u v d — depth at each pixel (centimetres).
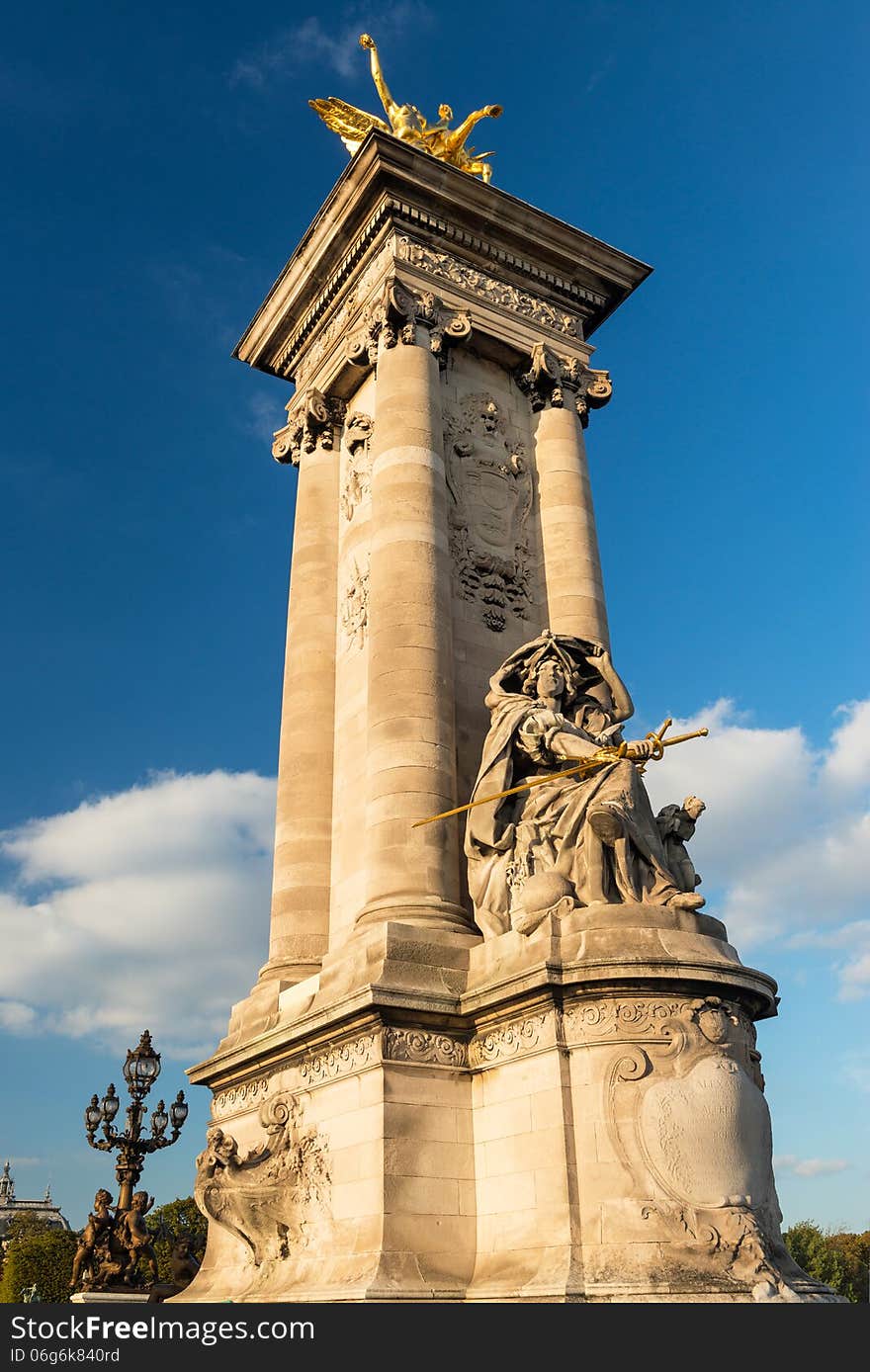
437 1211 1330
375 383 1983
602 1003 1302
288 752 1964
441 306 2008
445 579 1783
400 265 2005
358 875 1781
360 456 2084
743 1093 1273
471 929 1531
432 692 1675
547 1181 1262
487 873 1523
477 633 1869
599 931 1334
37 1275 6156
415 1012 1398
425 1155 1350
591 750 1532
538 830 1512
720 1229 1195
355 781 1856
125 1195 2461
